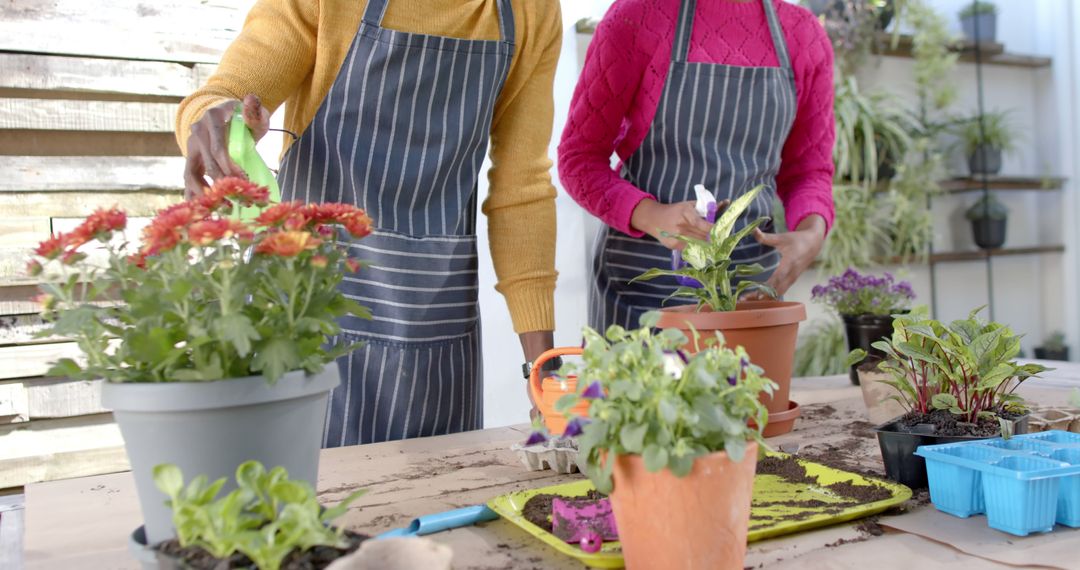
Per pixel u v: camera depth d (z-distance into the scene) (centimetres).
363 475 111
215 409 73
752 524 85
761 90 174
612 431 69
